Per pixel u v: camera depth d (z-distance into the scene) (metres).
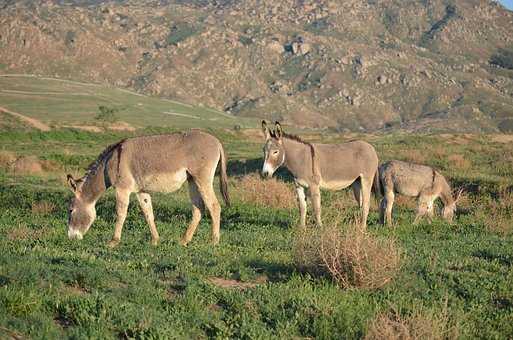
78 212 10.60
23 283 6.66
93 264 7.91
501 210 15.93
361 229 8.18
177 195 18.22
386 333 5.94
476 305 7.20
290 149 12.57
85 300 6.30
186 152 9.83
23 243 10.08
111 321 6.04
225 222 14.06
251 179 19.31
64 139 51.00
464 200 17.19
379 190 13.80
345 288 7.63
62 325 6.00
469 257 9.76
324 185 12.61
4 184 20.08
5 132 48.16
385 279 7.59
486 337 6.42
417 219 14.41
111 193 17.77
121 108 172.38
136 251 9.44
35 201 17.67
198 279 7.54
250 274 8.01
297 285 7.51
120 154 9.96
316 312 6.66
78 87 199.88
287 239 10.73
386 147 34.06
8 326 5.60
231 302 6.86
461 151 30.25
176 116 184.62
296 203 16.44
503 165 24.14
